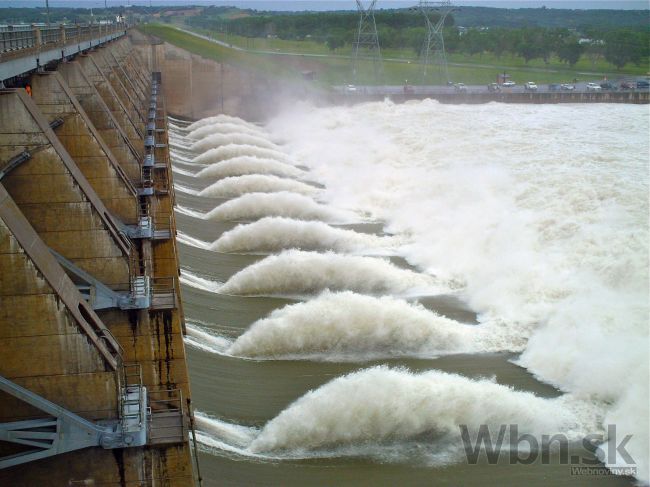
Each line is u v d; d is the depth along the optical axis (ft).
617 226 181.06
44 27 156.25
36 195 98.63
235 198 242.37
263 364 134.31
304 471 105.09
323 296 145.18
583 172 237.25
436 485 103.60
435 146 306.35
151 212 140.56
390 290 169.58
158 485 78.38
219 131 356.18
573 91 495.41
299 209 225.76
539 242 180.55
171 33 444.96
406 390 114.83
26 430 75.20
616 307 144.05
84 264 101.30
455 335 143.23
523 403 116.67
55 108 126.62
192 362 128.36
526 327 147.13
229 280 166.20
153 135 208.13
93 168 127.75
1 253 73.05
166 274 129.18
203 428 110.42
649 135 324.19
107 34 272.31
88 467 76.54
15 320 74.43
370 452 109.60
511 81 572.51
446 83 560.61
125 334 101.40
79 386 76.48
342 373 132.98
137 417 78.33
